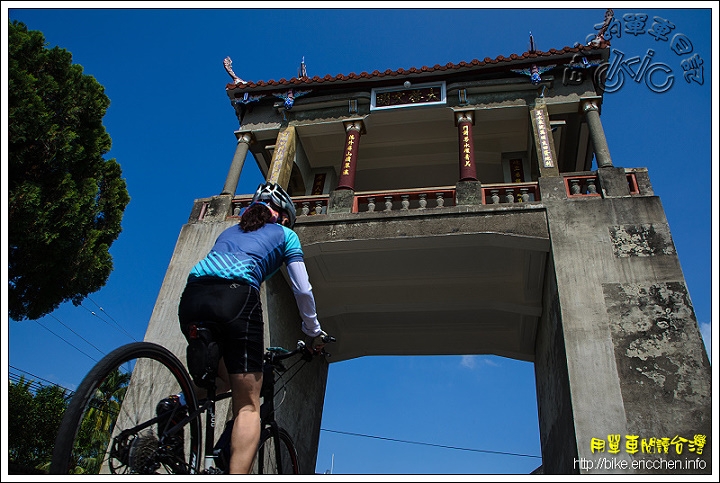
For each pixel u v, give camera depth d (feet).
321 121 39.63
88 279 35.58
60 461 8.38
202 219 33.14
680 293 24.29
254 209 13.24
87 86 35.86
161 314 28.37
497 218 29.12
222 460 11.35
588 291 25.05
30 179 31.71
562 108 36.29
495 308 34.63
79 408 8.93
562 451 26.11
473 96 38.27
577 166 43.16
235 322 10.94
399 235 29.73
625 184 29.12
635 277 25.16
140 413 11.80
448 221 29.68
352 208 32.60
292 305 33.83
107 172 37.47
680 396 21.47
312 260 32.91
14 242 30.27
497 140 44.80
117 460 10.84
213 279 11.32
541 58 36.99
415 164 47.62
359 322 40.42
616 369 22.53
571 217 28.12
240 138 39.81
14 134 30.09
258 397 11.21
